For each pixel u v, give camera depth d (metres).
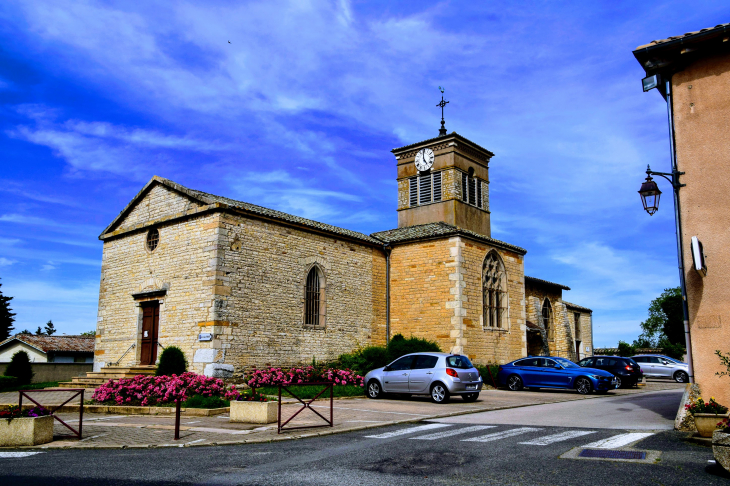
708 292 11.19
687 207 11.62
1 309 46.50
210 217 19.78
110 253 24.05
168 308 20.66
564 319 35.12
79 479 7.24
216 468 7.87
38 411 10.66
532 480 6.95
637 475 7.16
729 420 7.98
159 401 15.55
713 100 11.64
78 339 38.91
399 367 18.17
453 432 10.95
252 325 20.06
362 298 25.00
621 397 19.30
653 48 11.95
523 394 20.36
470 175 30.78
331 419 11.98
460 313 23.89
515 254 28.28
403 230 28.02
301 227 22.50
